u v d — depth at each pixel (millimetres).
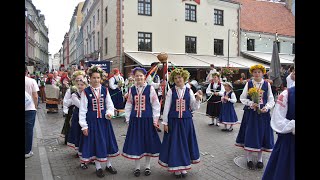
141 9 19266
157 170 4781
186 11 20781
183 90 4438
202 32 21328
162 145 4484
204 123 9109
